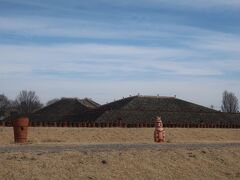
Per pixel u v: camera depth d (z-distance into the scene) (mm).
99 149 29703
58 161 25391
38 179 22906
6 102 157125
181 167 29016
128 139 57625
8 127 54594
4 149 28891
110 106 100625
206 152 32656
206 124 88125
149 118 90062
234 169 31234
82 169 25078
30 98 168750
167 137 62438
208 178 28641
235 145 39375
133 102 99000
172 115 94375
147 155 29219
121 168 26438
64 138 53312
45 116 108000
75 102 117750
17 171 23250
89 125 75000
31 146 32969
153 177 26562
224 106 156875
